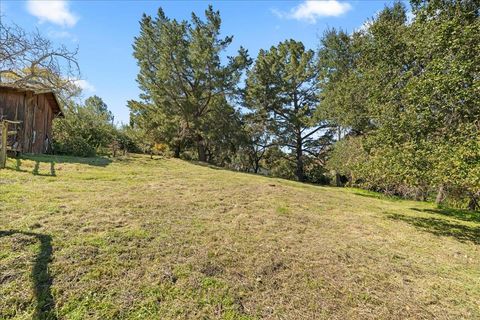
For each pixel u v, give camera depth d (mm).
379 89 8859
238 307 3000
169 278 3232
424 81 6547
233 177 11320
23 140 10438
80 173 8047
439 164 5984
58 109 13836
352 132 16328
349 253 4578
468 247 5977
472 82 6172
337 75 17078
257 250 4152
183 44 18688
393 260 4613
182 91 19766
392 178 7230
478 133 6078
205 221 5008
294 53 22859
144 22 18938
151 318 2711
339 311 3146
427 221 8141
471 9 7043
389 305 3354
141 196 6062
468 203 11703
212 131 20500
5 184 5781
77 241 3639
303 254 4262
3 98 10023
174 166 13867
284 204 7207
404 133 7109
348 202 9516
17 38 6871
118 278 3125
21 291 2764
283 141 23641
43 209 4539
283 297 3248
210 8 18594
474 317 3326
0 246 3320
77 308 2693
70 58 9102
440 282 4066
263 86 22641
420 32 8031
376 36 9984
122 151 17156
